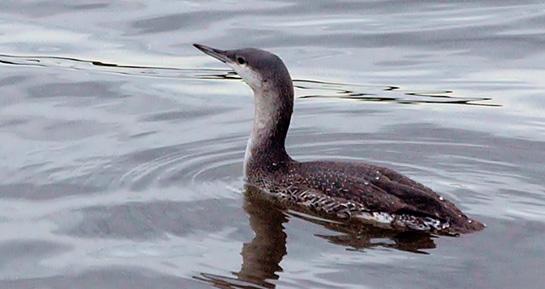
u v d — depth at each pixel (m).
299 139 14.98
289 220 12.21
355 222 12.06
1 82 17.05
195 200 12.78
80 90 16.83
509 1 20.94
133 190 13.11
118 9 20.33
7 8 20.36
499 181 13.28
